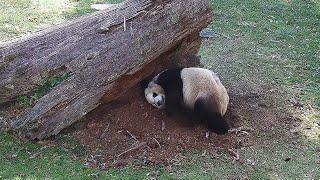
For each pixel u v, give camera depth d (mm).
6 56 5645
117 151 5254
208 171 5062
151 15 5445
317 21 9836
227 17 9766
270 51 8328
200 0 5715
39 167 4996
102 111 5699
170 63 6141
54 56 5543
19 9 9578
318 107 6508
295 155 5445
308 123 6109
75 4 10164
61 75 5605
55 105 5301
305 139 5777
